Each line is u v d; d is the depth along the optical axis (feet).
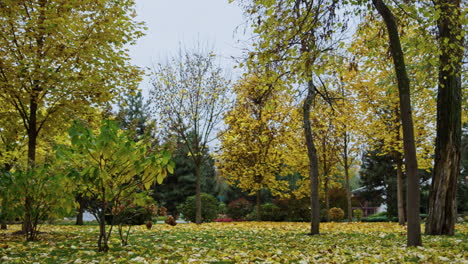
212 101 54.29
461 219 71.97
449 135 30.19
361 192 110.42
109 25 30.45
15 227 47.60
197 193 52.16
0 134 35.09
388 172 97.96
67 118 27.91
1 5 26.55
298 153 58.13
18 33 28.45
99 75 29.84
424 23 24.71
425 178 94.73
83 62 29.25
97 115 33.71
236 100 51.83
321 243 23.16
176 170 111.24
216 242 23.16
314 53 20.79
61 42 27.73
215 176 111.45
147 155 17.07
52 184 19.60
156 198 109.29
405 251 17.95
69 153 16.29
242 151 54.65
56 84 27.48
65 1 28.53
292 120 48.19
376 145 53.52
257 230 34.01
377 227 39.99
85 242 21.03
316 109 36.47
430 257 15.64
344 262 14.82
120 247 18.85
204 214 64.34
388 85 39.58
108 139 15.34
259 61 21.67
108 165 16.29
